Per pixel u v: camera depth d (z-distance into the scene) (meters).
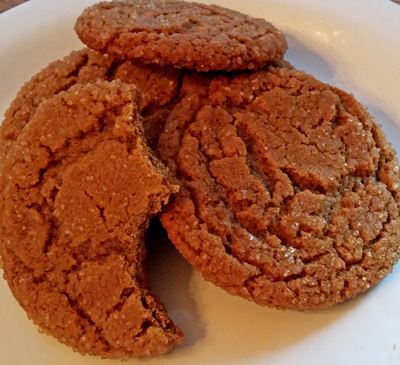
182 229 0.14
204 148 0.16
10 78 0.20
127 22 0.16
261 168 0.16
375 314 0.15
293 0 0.21
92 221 0.14
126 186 0.14
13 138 0.17
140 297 0.14
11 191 0.15
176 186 0.14
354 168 0.16
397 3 0.22
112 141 0.15
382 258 0.15
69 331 0.14
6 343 0.15
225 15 0.18
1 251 0.15
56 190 0.15
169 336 0.14
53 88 0.17
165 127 0.16
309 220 0.15
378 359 0.14
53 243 0.14
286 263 0.14
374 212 0.15
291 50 0.21
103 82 0.15
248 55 0.16
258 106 0.17
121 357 0.14
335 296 0.14
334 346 0.14
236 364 0.14
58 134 0.15
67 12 0.21
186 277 0.16
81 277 0.14
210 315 0.15
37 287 0.14
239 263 0.14
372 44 0.20
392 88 0.19
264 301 0.14
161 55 0.16
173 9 0.18
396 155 0.17
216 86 0.17
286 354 0.14
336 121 0.17
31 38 0.20
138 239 0.15
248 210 0.15
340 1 0.21
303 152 0.16
